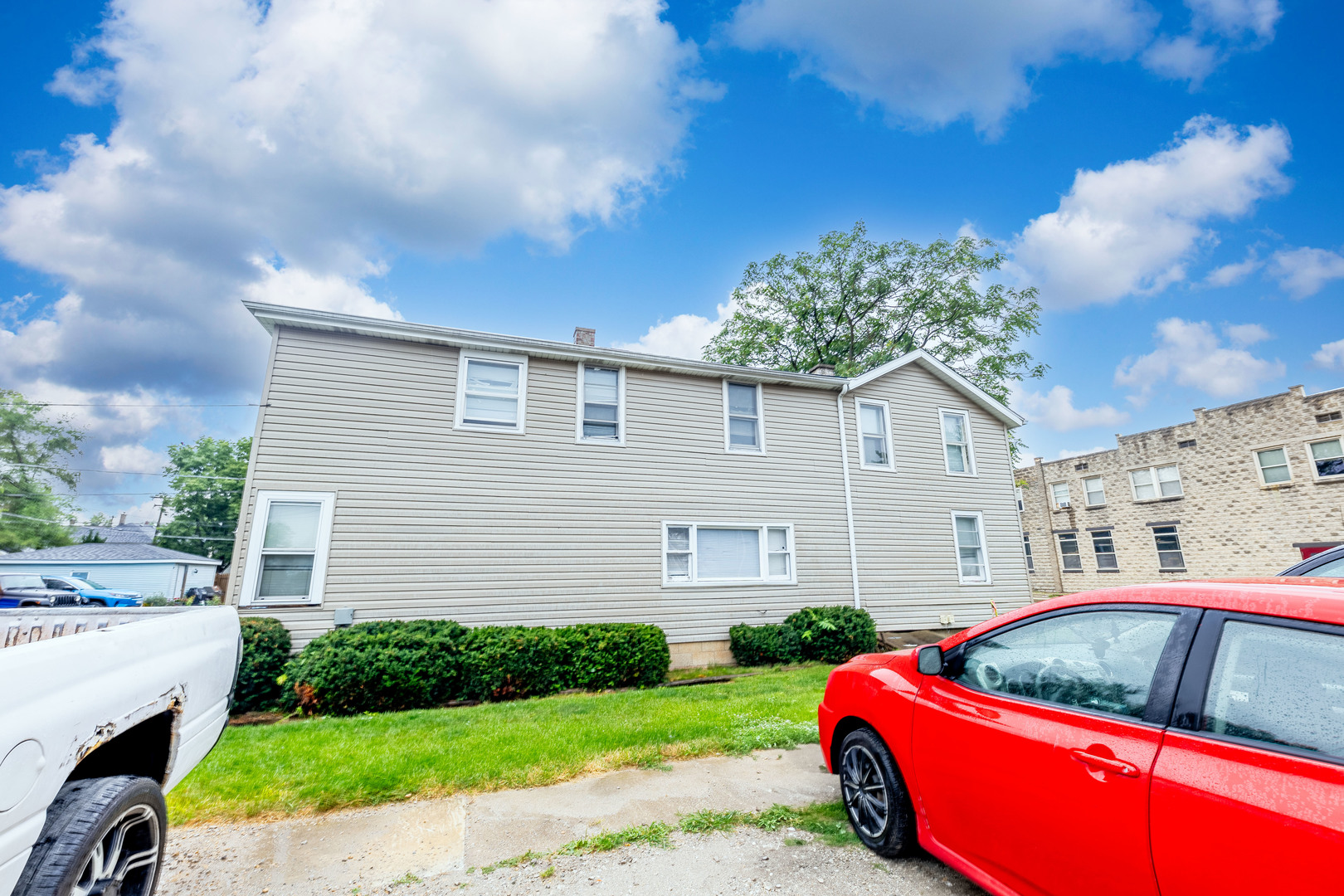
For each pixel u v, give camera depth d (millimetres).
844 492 13547
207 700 3133
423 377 10492
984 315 23797
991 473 15406
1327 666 1828
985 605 14367
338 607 9234
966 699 2943
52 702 1913
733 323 26469
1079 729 2359
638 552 11375
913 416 14852
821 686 8492
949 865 3033
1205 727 2014
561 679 9133
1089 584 28562
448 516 10156
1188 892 1877
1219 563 23688
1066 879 2295
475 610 10031
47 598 23938
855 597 13086
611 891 3119
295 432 9523
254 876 3285
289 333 9836
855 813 3631
